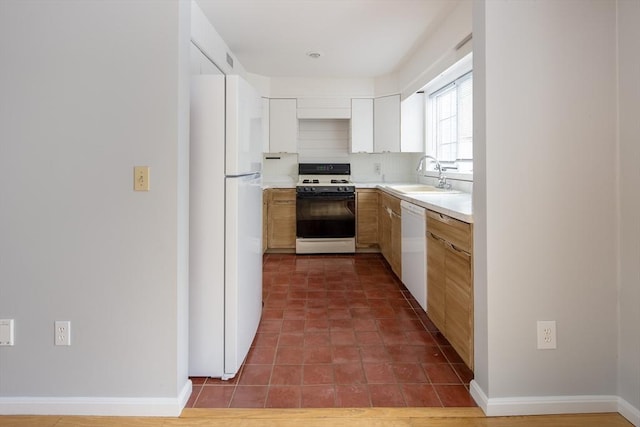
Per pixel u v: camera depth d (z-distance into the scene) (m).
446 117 4.47
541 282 1.77
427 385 2.03
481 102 1.77
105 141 1.76
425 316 3.00
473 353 1.96
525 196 1.75
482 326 1.83
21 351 1.80
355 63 4.54
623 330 1.76
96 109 1.75
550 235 1.76
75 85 1.75
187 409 1.83
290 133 5.28
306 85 5.25
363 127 5.29
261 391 1.98
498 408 1.78
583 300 1.77
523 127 1.74
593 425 1.71
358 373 2.15
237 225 2.04
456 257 2.16
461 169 3.99
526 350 1.78
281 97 5.25
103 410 1.79
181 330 1.83
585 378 1.79
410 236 3.20
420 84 4.08
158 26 1.73
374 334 2.67
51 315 1.79
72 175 1.76
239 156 2.05
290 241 5.25
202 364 2.09
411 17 3.17
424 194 3.44
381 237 4.86
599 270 1.77
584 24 1.73
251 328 2.44
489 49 1.72
